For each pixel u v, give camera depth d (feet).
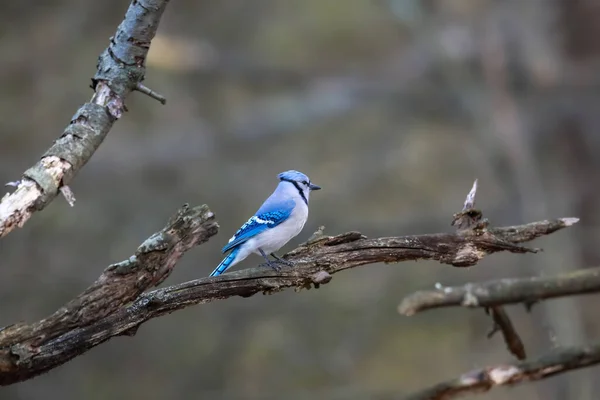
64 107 47.11
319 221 48.49
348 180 51.60
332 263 17.58
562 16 53.26
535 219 48.65
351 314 48.83
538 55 51.98
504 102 50.93
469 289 12.60
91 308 14.55
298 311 48.93
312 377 47.60
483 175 52.65
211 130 49.88
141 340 47.83
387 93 52.08
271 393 46.47
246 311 48.65
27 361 13.91
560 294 12.70
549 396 46.06
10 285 45.37
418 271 49.32
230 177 49.90
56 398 45.78
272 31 53.83
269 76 51.57
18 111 47.14
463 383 13.48
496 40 51.70
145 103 49.49
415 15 52.16
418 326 49.93
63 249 46.11
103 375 47.32
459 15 52.80
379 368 48.44
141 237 47.01
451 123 53.36
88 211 46.96
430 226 48.52
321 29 53.62
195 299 16.16
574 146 53.21
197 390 47.80
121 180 48.34
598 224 51.67
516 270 48.73
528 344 47.85
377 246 17.69
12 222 14.70
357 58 54.39
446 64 52.44
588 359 13.35
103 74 16.30
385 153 52.19
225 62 50.24
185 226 15.35
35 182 14.97
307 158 52.75
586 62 52.80
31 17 48.70
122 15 49.01
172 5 51.70
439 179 53.31
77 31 48.62
